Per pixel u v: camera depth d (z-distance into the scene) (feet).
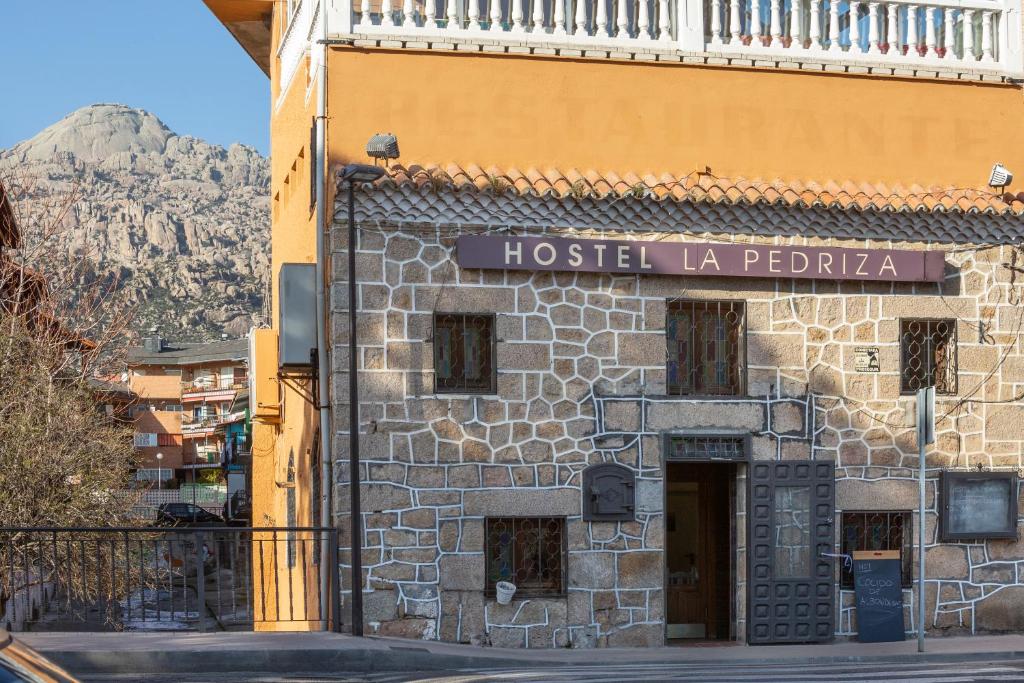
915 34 54.54
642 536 49.06
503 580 48.26
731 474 51.29
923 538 46.88
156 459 326.85
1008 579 52.29
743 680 38.32
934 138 53.98
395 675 39.91
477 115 49.96
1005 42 55.06
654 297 49.65
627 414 49.19
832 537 50.60
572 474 48.67
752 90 52.34
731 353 50.90
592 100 50.93
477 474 47.93
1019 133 55.01
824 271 50.55
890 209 50.98
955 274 52.42
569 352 48.88
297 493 64.49
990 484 52.19
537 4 50.78
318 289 50.01
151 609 64.39
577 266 48.49
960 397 52.21
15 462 58.90
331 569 47.01
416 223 47.67
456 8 50.31
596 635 48.49
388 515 47.14
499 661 43.75
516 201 48.08
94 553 59.26
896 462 51.47
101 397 70.18
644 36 51.57
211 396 346.74
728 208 49.67
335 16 49.34
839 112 53.11
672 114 51.52
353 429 45.65
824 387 51.03
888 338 51.70
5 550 55.26
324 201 49.80
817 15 53.47
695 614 52.80
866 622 50.01
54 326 67.46
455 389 48.32
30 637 42.47
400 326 47.50
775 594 50.01
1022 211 52.29
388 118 49.39
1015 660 45.83
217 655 40.29
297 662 41.01
